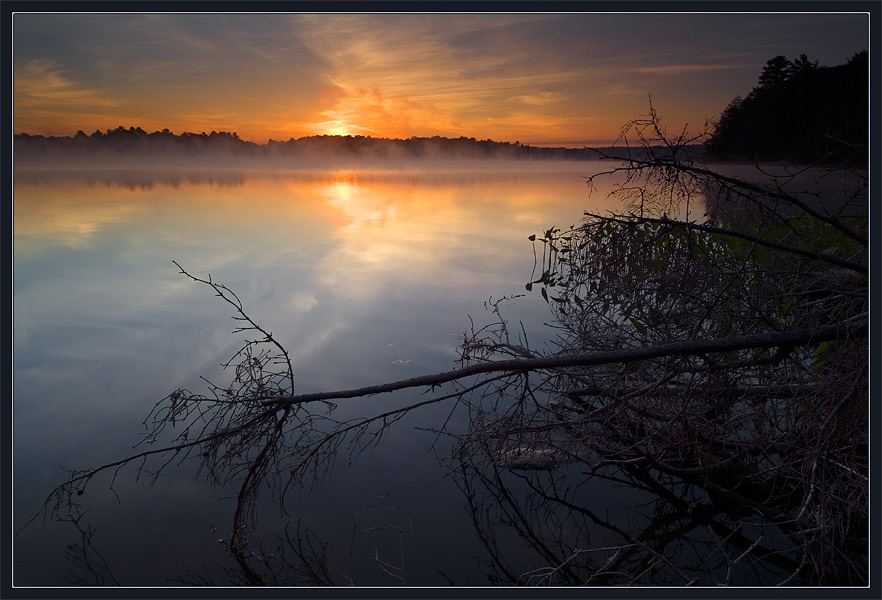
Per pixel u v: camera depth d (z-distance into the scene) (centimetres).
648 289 424
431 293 885
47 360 620
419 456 445
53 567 323
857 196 389
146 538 352
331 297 867
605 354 344
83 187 3597
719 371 371
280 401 376
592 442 420
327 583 317
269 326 729
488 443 421
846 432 329
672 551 345
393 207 2352
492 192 3362
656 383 356
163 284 947
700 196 398
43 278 991
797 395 363
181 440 462
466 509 383
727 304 406
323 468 430
